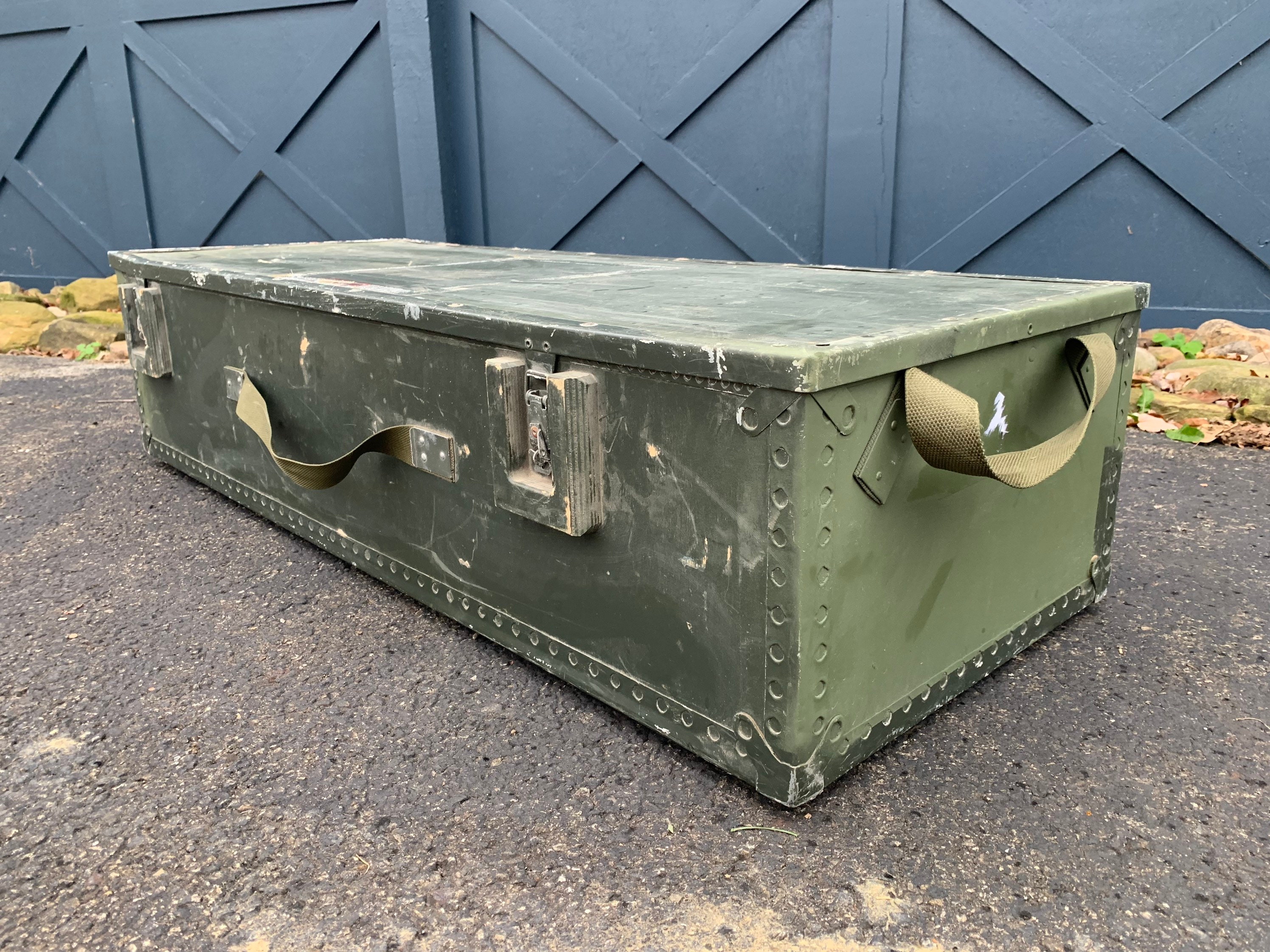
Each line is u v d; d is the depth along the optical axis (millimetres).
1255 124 2910
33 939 955
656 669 1215
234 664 1505
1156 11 2906
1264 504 2129
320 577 1824
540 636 1391
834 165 3326
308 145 4281
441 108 3844
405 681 1444
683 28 3436
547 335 1184
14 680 1458
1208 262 3104
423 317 1370
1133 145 3045
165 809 1155
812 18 3250
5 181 5141
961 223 3293
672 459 1098
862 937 943
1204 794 1155
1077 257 3236
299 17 4074
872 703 1173
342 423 1662
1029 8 3021
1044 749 1251
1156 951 917
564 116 3740
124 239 4867
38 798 1179
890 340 1011
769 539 1014
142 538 2029
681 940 942
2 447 2709
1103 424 1503
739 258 3635
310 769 1229
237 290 1818
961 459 1021
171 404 2277
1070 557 1520
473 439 1371
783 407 955
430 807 1150
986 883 1014
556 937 948
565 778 1203
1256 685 1400
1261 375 2711
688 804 1151
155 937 957
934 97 3197
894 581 1146
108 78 4590
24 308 4641
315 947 940
